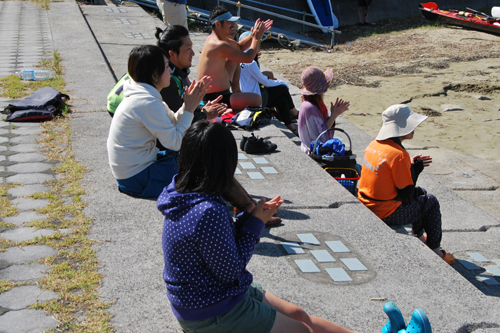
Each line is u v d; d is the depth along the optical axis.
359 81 14.04
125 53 10.92
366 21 22.31
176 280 2.19
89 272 3.24
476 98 12.70
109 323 2.79
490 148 9.40
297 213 4.29
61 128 5.95
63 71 8.55
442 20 21.62
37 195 4.25
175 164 4.35
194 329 2.24
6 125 5.95
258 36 6.88
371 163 4.46
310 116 5.98
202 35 15.39
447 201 5.91
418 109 11.77
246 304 2.25
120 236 3.70
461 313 3.07
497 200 6.76
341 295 3.19
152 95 4.00
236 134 6.33
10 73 8.34
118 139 4.13
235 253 2.13
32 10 14.63
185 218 2.10
